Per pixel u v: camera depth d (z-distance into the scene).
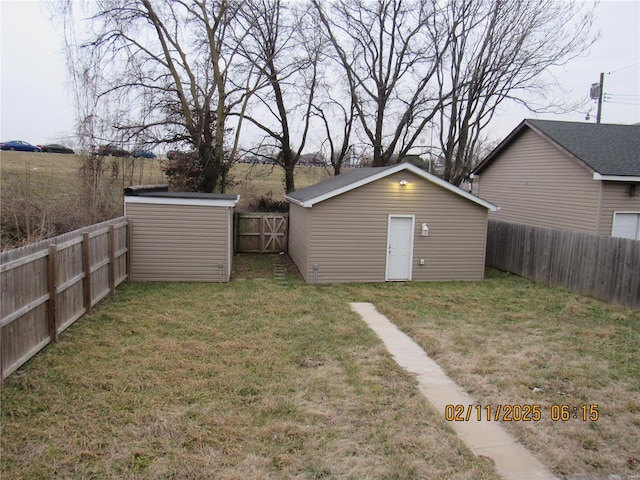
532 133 16.84
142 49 18.36
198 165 20.23
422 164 31.97
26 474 4.16
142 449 4.59
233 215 17.88
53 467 4.27
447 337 8.23
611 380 6.52
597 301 10.95
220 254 12.45
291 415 5.36
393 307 10.27
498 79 21.72
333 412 5.46
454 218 13.38
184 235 12.25
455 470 4.42
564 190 15.17
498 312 9.98
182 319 8.88
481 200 13.32
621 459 4.66
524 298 11.29
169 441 4.75
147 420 5.13
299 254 14.84
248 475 4.25
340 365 6.88
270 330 8.39
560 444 4.91
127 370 6.39
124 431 4.89
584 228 14.28
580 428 5.22
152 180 22.08
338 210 12.73
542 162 16.30
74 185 19.06
